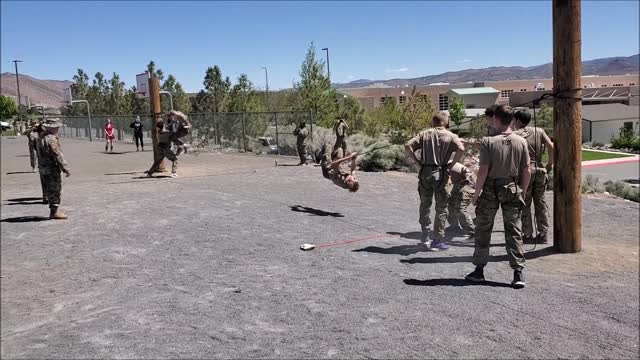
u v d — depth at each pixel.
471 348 4.34
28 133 19.06
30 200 12.31
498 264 6.80
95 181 15.45
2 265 6.99
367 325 4.80
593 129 72.31
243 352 4.32
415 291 5.68
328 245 7.79
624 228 9.63
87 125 49.91
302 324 4.86
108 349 4.45
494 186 5.68
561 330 4.71
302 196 12.42
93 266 6.89
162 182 14.95
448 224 9.16
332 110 38.16
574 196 7.31
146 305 5.46
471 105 102.94
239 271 6.54
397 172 17.88
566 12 7.00
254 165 20.38
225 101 54.88
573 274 6.39
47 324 5.06
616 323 4.89
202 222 9.39
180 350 4.39
